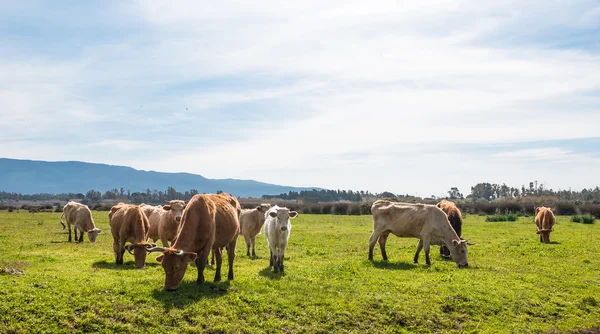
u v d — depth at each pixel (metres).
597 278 17.50
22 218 51.22
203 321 11.49
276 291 13.69
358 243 27.14
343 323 12.29
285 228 16.39
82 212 27.58
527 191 131.25
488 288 15.12
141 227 17.22
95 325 10.84
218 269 14.39
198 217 13.22
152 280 13.74
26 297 11.53
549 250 23.48
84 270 16.16
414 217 19.27
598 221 49.47
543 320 13.52
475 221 49.16
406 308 13.17
